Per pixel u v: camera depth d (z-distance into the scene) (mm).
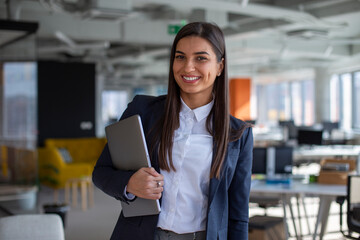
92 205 8141
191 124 1533
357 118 16969
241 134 1548
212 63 1469
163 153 1495
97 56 16656
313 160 11367
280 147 5543
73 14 7977
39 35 11000
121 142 1512
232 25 11133
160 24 11617
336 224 6516
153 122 1555
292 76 23766
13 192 7254
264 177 5637
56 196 8820
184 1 7449
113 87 35438
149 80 28688
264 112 27562
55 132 13211
